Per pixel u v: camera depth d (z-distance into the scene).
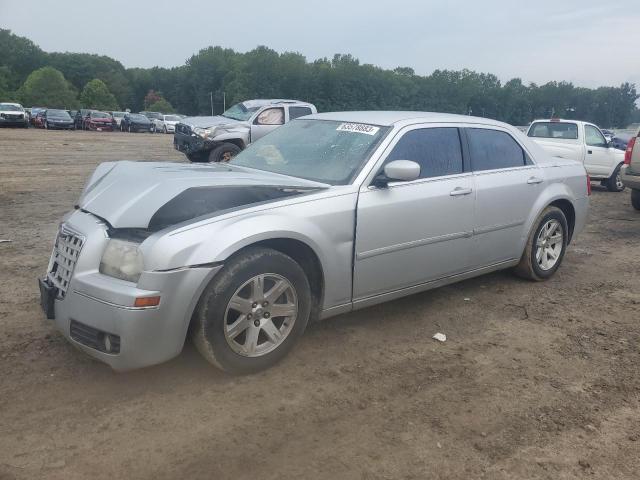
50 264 3.67
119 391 3.35
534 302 5.17
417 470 2.73
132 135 37.00
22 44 123.19
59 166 15.48
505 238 5.16
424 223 4.34
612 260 6.86
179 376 3.54
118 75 134.88
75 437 2.90
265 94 102.88
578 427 3.15
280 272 3.53
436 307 4.95
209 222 3.29
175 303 3.13
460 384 3.60
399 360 3.91
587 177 6.15
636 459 2.88
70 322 3.29
